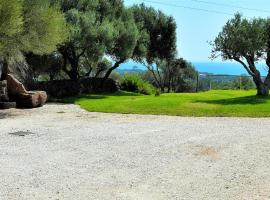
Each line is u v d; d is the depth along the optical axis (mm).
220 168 9125
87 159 9750
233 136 12797
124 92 33719
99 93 31344
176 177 8414
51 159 9695
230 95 27312
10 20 16906
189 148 11078
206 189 7680
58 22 20078
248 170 8992
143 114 17906
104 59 36219
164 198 7191
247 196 7320
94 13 28688
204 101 21766
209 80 37594
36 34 19250
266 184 8016
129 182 8047
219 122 15648
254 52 22828
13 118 16797
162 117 17016
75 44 27125
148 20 39188
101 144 11438
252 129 14086
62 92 27859
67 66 33500
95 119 16484
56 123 15273
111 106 20297
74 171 8727
